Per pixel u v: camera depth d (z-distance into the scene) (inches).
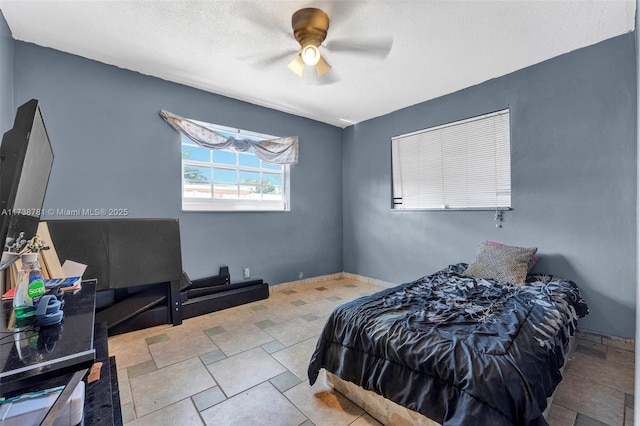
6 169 33.0
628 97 84.4
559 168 97.3
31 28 81.4
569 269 95.6
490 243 108.6
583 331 92.0
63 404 28.7
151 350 83.3
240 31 82.4
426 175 137.6
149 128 110.5
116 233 95.8
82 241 89.7
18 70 87.1
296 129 155.9
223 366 75.1
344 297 135.4
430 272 135.6
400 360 51.1
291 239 154.3
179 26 80.4
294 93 126.7
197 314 109.8
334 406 59.9
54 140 92.8
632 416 56.1
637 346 32.1
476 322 58.5
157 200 112.5
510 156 108.9
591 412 57.4
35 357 31.1
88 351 32.6
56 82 93.0
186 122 116.3
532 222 103.6
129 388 65.7
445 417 42.8
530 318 59.9
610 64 87.0
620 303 86.6
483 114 115.9
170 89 115.1
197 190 126.6
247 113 136.9
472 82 115.8
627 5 71.6
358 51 92.2
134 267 96.0
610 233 88.2
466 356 45.6
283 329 98.4
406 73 107.7
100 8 73.0
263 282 141.6
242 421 55.6
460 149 125.1
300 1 70.3
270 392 64.5
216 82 116.0
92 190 99.4
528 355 46.7
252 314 112.6
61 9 73.3
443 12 74.0
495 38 85.7
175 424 54.8
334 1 70.1
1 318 42.1
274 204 152.2
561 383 67.0
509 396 39.8
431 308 67.1
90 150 99.0
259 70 105.7
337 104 139.8
